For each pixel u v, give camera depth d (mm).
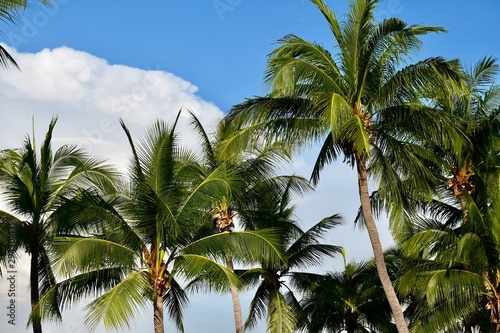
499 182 24609
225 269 22531
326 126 22906
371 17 22781
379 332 39750
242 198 29609
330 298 33469
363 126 21531
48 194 25672
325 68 23141
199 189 23219
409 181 24766
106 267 24000
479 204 25547
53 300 23906
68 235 22766
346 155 23703
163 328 23016
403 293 27984
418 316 27844
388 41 22594
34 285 24891
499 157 26578
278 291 31859
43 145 25656
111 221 22984
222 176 23141
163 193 23203
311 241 33156
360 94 23109
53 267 21719
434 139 23891
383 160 23500
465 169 26531
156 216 23000
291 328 30656
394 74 23141
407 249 26438
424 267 27125
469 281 24688
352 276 39188
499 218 24281
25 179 25734
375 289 38094
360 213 28688
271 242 24000
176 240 23828
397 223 24172
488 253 24141
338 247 32969
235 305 30062
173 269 23250
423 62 22406
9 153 25859
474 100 26828
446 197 28203
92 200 22828
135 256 23281
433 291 24078
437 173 27531
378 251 23312
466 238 23172
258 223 30375
